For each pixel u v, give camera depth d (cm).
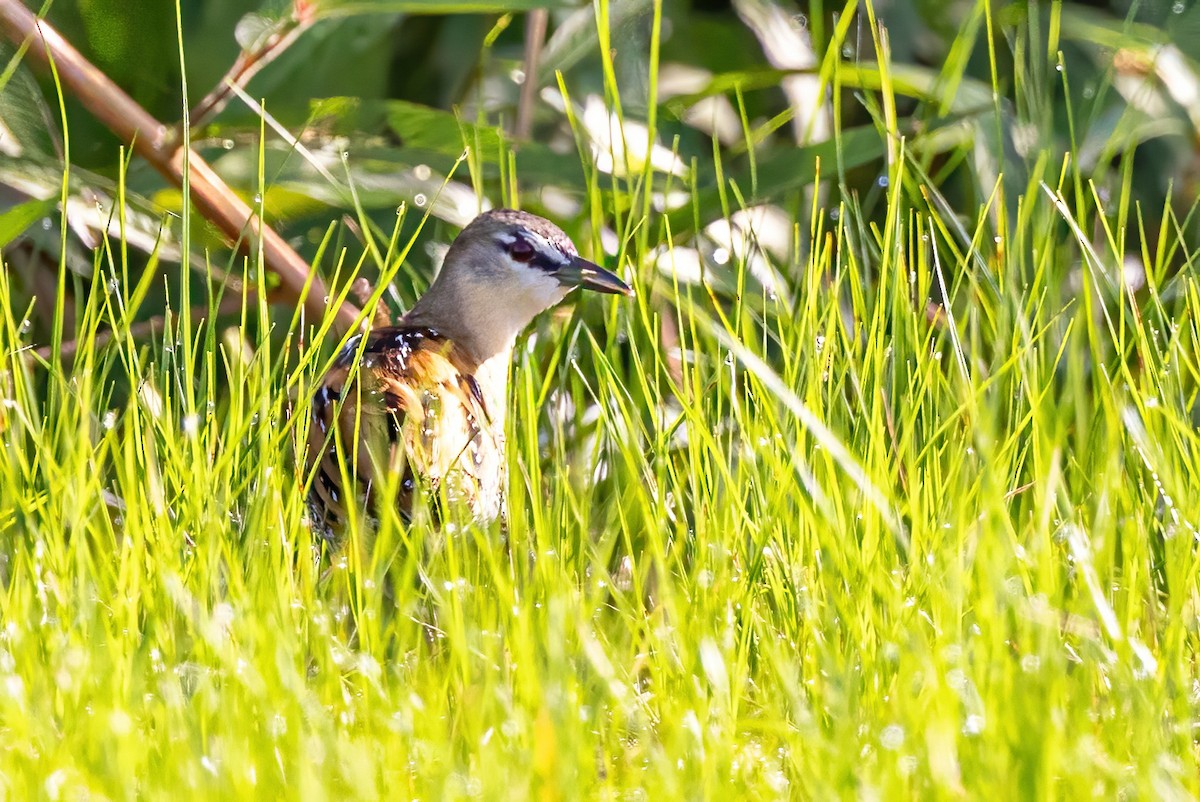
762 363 655
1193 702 563
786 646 614
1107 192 928
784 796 515
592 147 998
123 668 545
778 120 904
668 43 1129
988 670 527
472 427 758
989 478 586
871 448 654
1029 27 940
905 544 605
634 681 599
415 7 801
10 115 857
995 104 780
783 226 1038
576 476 787
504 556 714
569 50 968
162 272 1002
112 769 481
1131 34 949
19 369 706
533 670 534
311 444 746
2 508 673
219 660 559
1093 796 483
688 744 515
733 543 651
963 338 780
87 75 803
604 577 642
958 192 1108
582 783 502
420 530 634
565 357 874
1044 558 573
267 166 890
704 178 1049
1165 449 688
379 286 718
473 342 841
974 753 499
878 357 674
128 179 917
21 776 493
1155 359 734
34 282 1021
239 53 976
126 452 636
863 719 552
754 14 1105
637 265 820
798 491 644
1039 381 738
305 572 630
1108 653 554
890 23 1123
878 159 1095
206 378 731
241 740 504
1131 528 626
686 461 767
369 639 597
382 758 512
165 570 579
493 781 477
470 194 923
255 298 922
